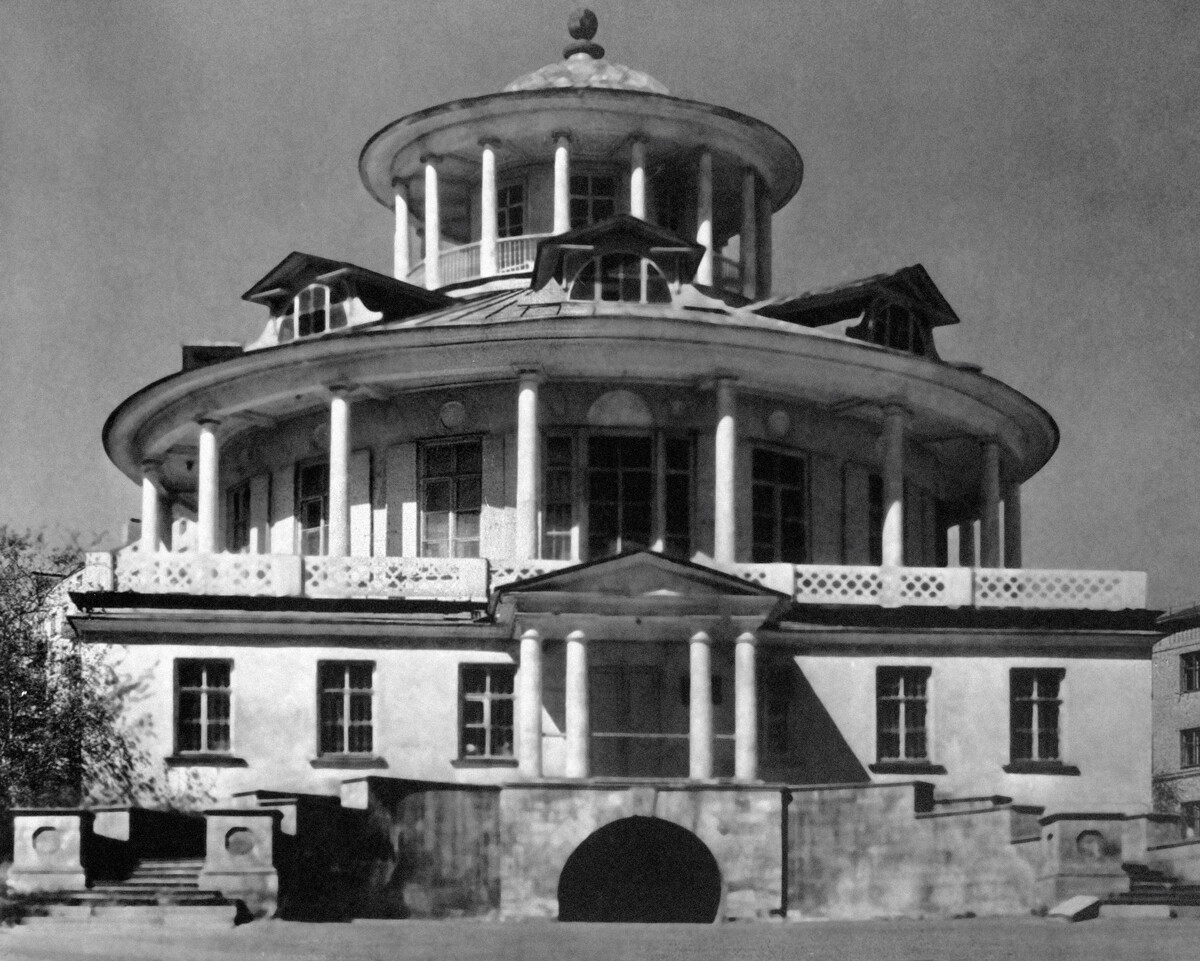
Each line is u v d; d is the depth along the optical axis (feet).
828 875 142.72
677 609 153.48
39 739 159.33
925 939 116.67
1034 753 166.91
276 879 127.44
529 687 154.10
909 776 164.35
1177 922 123.24
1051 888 130.72
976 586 169.07
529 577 156.87
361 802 137.28
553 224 201.16
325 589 164.04
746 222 203.00
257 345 182.70
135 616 160.56
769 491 178.19
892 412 177.58
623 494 173.47
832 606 166.81
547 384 174.09
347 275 178.91
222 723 160.86
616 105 195.11
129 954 109.19
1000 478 202.39
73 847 127.85
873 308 180.55
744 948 113.70
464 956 110.01
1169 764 282.97
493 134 197.67
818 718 164.35
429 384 174.91
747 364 171.53
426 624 161.48
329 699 161.68
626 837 151.94
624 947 114.42
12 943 114.52
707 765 152.66
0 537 175.83
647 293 176.14
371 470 177.78
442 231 222.89
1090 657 167.94
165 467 201.98
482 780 159.94
